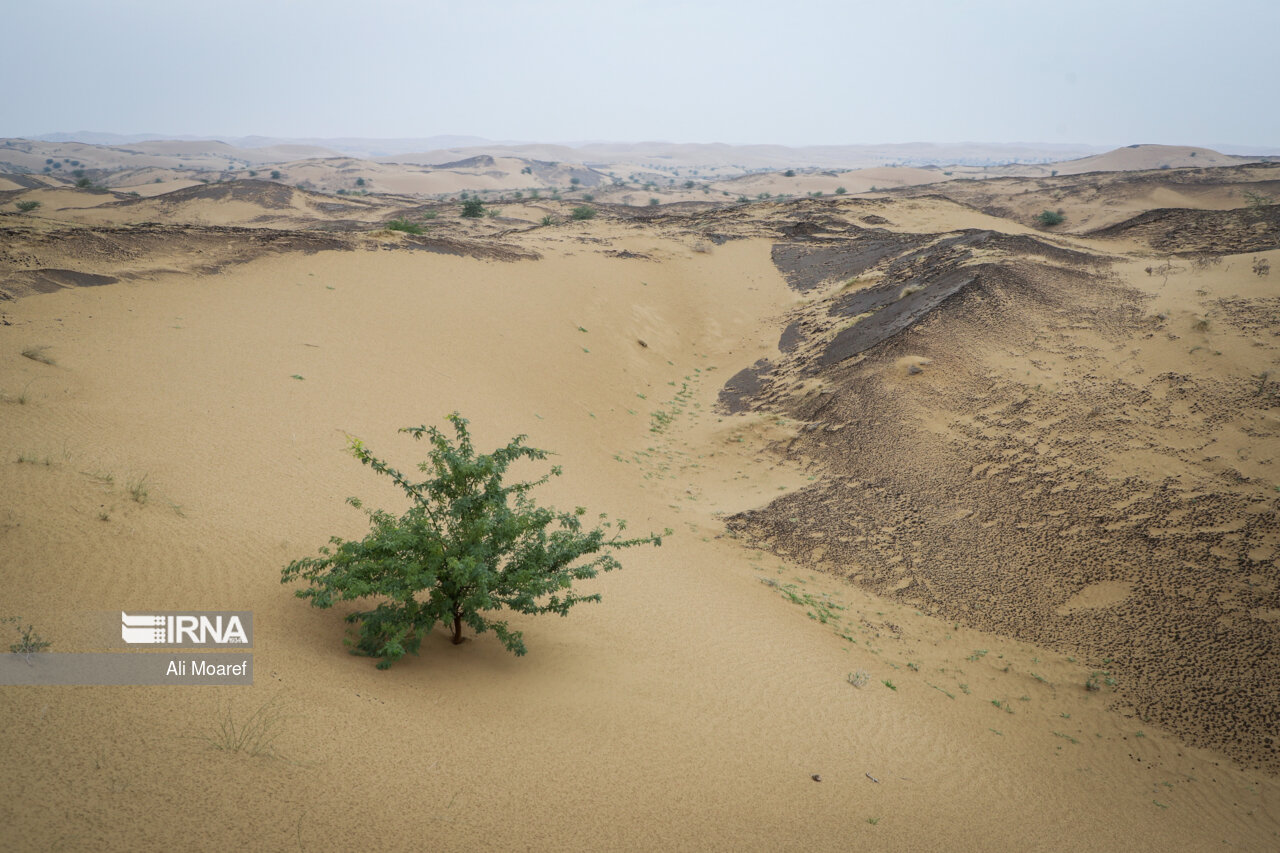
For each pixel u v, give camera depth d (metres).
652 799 7.02
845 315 32.88
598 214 82.81
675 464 23.64
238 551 9.77
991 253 32.88
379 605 9.07
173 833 4.59
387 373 21.17
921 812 8.59
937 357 24.64
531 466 18.80
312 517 11.73
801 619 14.84
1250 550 15.69
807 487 20.91
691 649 11.88
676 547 17.00
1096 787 11.12
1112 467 18.92
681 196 176.88
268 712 6.33
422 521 9.15
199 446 13.12
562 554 9.61
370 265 31.20
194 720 5.89
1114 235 46.44
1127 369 22.56
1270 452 17.86
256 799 5.14
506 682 8.83
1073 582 16.30
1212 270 27.84
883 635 15.04
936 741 11.00
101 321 19.36
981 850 8.12
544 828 6.00
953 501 19.23
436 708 7.52
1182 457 18.61
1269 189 77.25
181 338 19.36
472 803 6.02
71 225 32.88
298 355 20.27
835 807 8.03
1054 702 13.43
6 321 17.67
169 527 9.70
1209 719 12.87
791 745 9.38
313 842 4.91
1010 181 101.50
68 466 10.49
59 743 5.12
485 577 8.34
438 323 26.98
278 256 29.92
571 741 7.68
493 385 23.72
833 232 52.34
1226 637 14.22
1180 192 82.00
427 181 199.00
